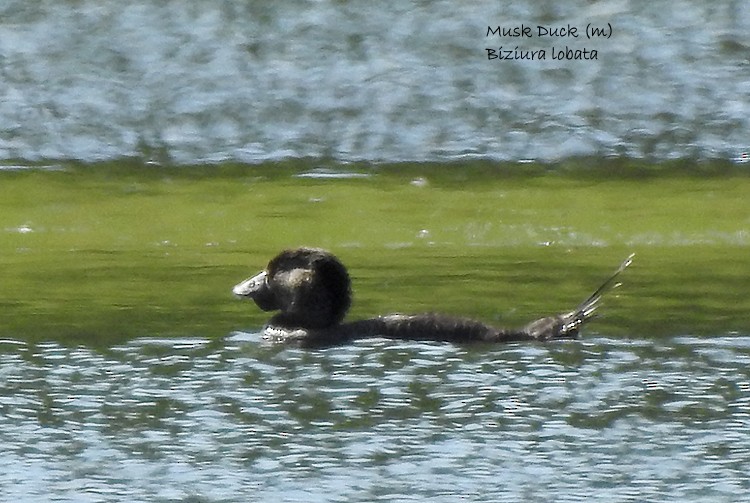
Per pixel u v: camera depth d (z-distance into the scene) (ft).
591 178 263.29
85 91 298.76
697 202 247.50
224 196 250.37
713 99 297.74
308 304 162.09
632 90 301.43
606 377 145.89
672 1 342.85
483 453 127.54
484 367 148.97
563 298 183.11
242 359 153.58
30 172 263.49
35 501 118.93
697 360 152.46
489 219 236.84
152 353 155.84
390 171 265.75
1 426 134.41
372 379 146.20
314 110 291.58
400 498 118.83
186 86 300.61
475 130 284.20
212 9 335.47
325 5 338.75
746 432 132.16
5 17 331.16
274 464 125.49
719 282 192.75
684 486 120.98
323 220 235.61
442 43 320.29
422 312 168.04
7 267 204.13
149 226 232.73
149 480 122.93
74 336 163.43
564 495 119.14
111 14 332.19
